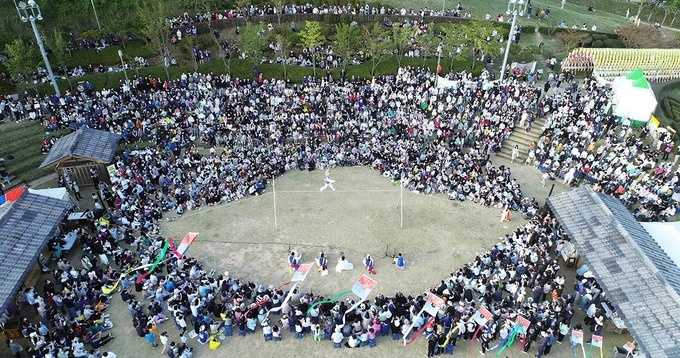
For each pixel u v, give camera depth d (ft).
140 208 130.41
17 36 201.98
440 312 100.01
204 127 164.55
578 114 166.30
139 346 98.12
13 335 97.25
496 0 276.62
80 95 178.50
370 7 236.63
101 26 218.38
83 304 103.14
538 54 221.66
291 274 116.57
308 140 163.94
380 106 175.52
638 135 166.40
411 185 146.10
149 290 106.93
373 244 126.41
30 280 110.01
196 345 98.84
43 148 157.48
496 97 174.70
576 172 147.54
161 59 209.36
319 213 137.49
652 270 95.14
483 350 97.04
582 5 294.66
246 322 100.27
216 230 130.62
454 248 124.98
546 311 98.94
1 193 138.10
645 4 289.12
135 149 156.76
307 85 188.44
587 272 108.47
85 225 125.70
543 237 118.83
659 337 85.35
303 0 238.07
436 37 217.56
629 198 135.23
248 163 149.07
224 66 201.87
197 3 229.04
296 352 97.81
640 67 207.00
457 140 159.74
